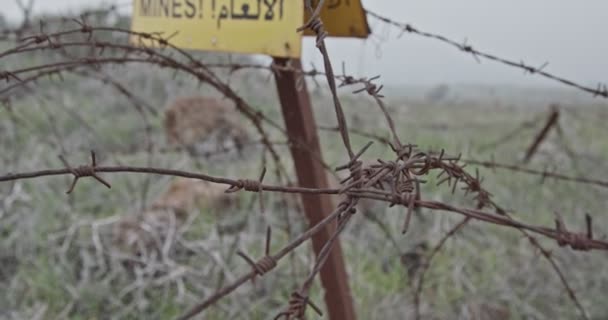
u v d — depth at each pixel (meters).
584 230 2.63
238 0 1.07
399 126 3.92
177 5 1.17
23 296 2.18
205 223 2.54
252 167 3.08
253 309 2.08
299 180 1.27
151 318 2.07
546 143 3.34
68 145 3.22
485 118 4.36
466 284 2.30
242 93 4.00
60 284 2.21
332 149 3.33
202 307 0.53
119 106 4.09
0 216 2.47
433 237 2.50
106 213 2.75
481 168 3.15
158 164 3.03
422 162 0.73
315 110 3.83
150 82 4.23
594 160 3.07
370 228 2.58
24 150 3.01
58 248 2.40
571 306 2.24
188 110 3.44
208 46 1.11
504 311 2.19
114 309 2.13
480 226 2.68
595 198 2.90
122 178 2.99
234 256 2.31
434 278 2.33
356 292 2.19
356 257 2.41
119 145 3.38
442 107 4.82
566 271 2.39
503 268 2.44
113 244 2.45
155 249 2.37
